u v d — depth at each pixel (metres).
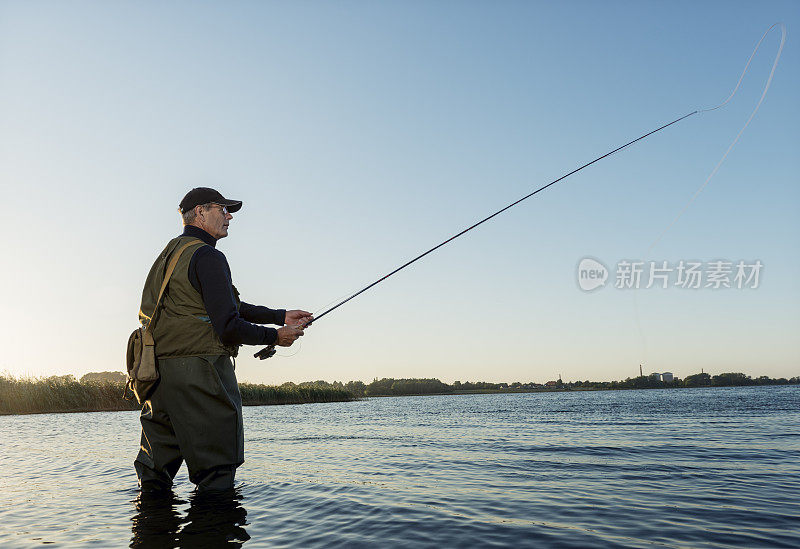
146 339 2.79
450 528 2.11
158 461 2.88
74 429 9.27
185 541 1.92
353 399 40.97
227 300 2.77
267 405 30.34
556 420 11.30
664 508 2.49
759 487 3.03
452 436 7.30
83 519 2.29
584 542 1.92
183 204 3.09
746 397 28.09
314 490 2.97
